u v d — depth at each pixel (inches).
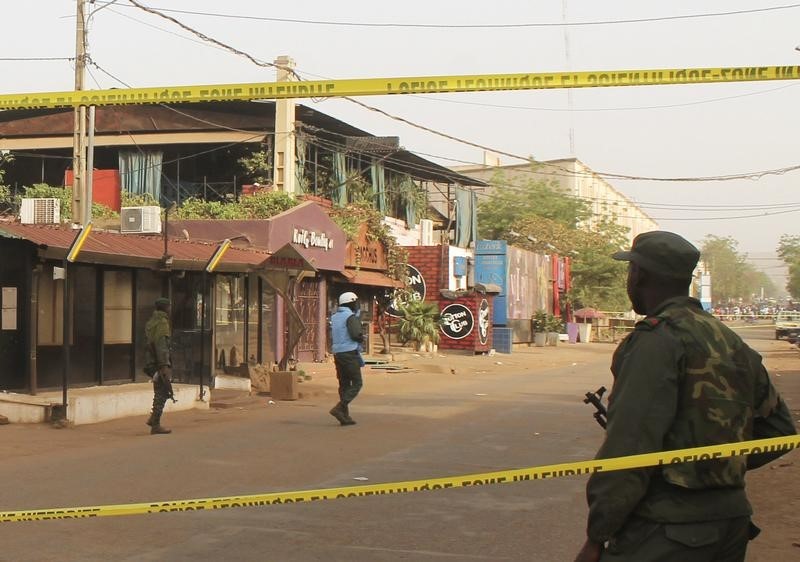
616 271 2305.6
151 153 1197.7
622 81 132.7
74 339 564.7
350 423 504.4
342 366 503.2
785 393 745.0
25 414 491.8
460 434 470.3
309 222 960.9
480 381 869.8
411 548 243.3
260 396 676.1
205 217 997.2
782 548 245.3
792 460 396.8
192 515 279.9
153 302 629.6
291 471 354.0
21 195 1169.4
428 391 741.3
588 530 114.0
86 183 748.0
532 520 277.6
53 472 347.9
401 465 370.9
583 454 406.0
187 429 484.4
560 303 2176.4
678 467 111.5
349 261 1115.9
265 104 1141.1
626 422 112.1
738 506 114.2
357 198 1326.3
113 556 233.1
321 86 142.9
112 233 633.0
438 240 1771.7
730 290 6565.0
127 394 537.0
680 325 116.8
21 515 172.9
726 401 114.5
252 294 818.8
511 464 376.8
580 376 961.5
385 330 1254.9
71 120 1223.5
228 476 342.3
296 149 1165.7
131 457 385.4
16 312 513.7
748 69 128.0
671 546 110.4
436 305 1318.9
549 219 2351.1
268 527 265.9
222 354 765.9
